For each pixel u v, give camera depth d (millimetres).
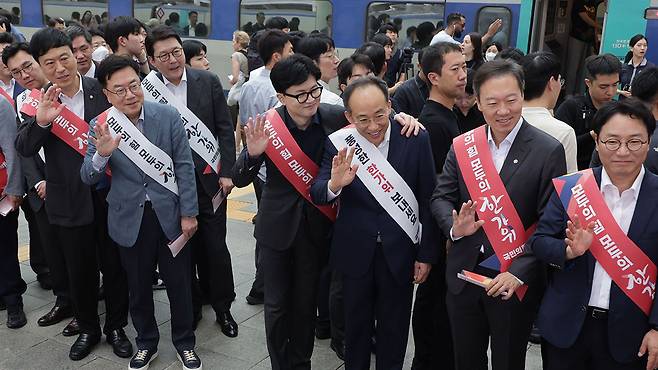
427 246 2402
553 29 7688
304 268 2600
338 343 3148
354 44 8797
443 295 2674
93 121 2738
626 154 1774
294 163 2484
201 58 4023
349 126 2396
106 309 3184
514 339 2145
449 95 2703
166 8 10031
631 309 1864
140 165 2738
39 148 2873
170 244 2824
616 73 3334
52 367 3020
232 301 3557
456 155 2182
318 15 8969
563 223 1940
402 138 2385
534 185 2057
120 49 3781
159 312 3674
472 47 5133
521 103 2023
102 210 3061
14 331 3398
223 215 3381
